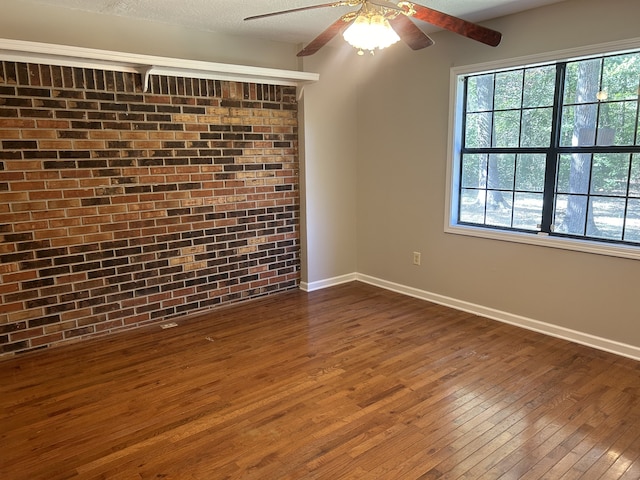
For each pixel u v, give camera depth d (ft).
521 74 11.39
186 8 10.52
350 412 8.13
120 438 7.48
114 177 11.28
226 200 13.26
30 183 10.23
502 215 12.26
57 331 11.03
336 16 11.21
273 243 14.53
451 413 8.06
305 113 14.12
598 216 10.46
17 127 9.92
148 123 11.59
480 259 12.60
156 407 8.38
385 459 6.89
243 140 13.34
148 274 12.19
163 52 11.85
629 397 8.48
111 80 10.93
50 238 10.63
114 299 11.74
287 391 8.86
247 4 10.23
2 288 10.21
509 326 11.97
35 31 10.16
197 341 11.27
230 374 9.58
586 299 10.62
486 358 10.14
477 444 7.23
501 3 10.26
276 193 14.33
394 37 6.84
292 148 14.47
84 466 6.83
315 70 14.15
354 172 15.75
